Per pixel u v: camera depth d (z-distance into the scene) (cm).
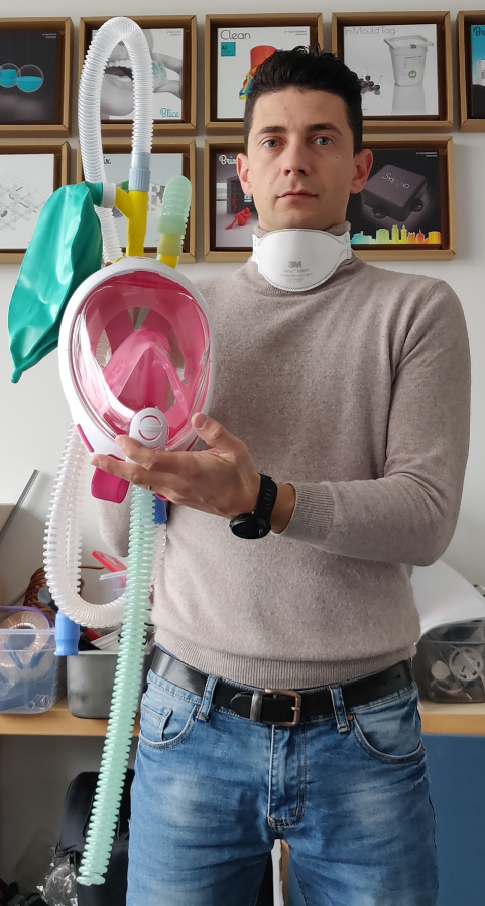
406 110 190
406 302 87
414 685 89
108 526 94
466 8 195
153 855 84
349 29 193
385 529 73
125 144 191
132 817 89
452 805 143
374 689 83
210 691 83
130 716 73
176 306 76
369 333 87
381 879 80
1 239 192
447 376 84
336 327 89
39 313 76
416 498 76
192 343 76
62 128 192
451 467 80
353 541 73
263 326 90
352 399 86
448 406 83
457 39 194
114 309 75
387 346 86
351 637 82
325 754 81
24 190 193
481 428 188
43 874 179
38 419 193
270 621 82
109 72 192
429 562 78
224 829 82
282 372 88
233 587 84
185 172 192
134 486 73
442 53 192
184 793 83
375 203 190
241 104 192
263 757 81
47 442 192
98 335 74
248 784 81
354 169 100
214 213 190
